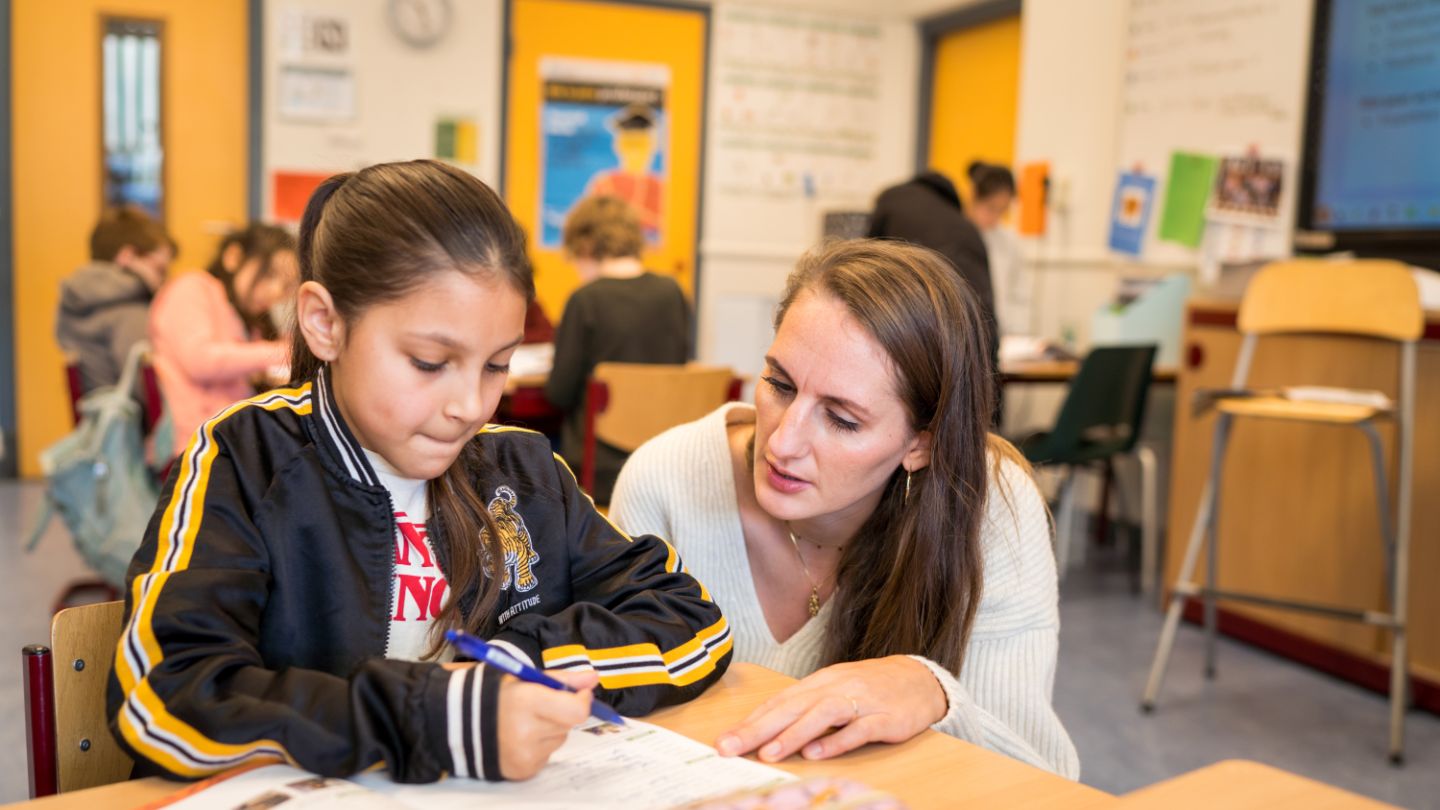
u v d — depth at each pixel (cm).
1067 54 480
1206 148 406
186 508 80
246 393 288
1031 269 500
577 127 563
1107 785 227
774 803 63
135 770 86
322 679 72
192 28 490
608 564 98
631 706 84
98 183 485
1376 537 285
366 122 516
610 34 563
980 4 555
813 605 116
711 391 281
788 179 603
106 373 324
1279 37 376
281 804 64
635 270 316
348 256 76
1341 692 286
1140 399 374
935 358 99
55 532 398
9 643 283
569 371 301
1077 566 411
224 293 301
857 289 98
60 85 476
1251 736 255
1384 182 340
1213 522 282
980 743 93
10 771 211
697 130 586
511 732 68
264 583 80
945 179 357
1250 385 322
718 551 118
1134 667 301
